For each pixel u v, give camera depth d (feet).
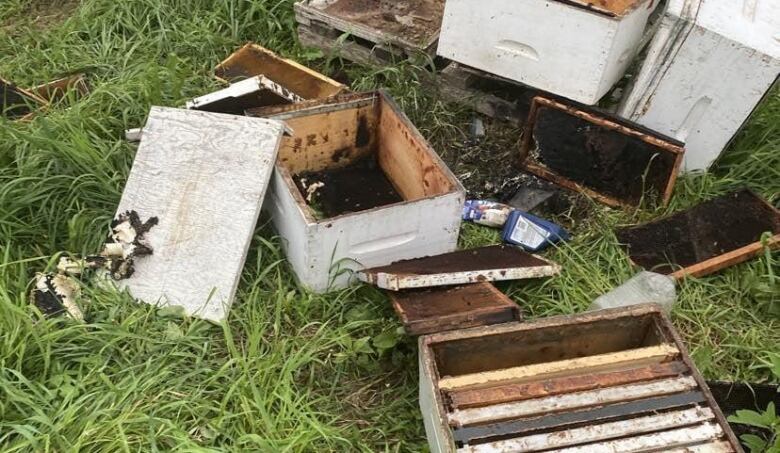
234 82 9.22
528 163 8.86
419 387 6.42
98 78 9.43
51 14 10.91
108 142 8.32
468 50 8.59
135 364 6.64
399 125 8.05
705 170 8.63
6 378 6.29
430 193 7.82
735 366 7.11
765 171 8.71
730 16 7.88
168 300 7.09
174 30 10.07
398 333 6.57
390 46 9.47
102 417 6.18
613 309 5.92
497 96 9.35
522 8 8.00
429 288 6.89
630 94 8.40
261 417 6.30
